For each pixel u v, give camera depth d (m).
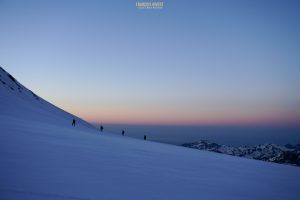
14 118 36.69
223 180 14.45
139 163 15.70
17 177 8.27
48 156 12.60
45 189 7.63
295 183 18.30
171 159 20.92
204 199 9.73
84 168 11.35
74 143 20.69
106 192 8.43
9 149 12.55
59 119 69.69
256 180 16.66
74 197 7.42
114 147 23.47
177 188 10.67
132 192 8.95
